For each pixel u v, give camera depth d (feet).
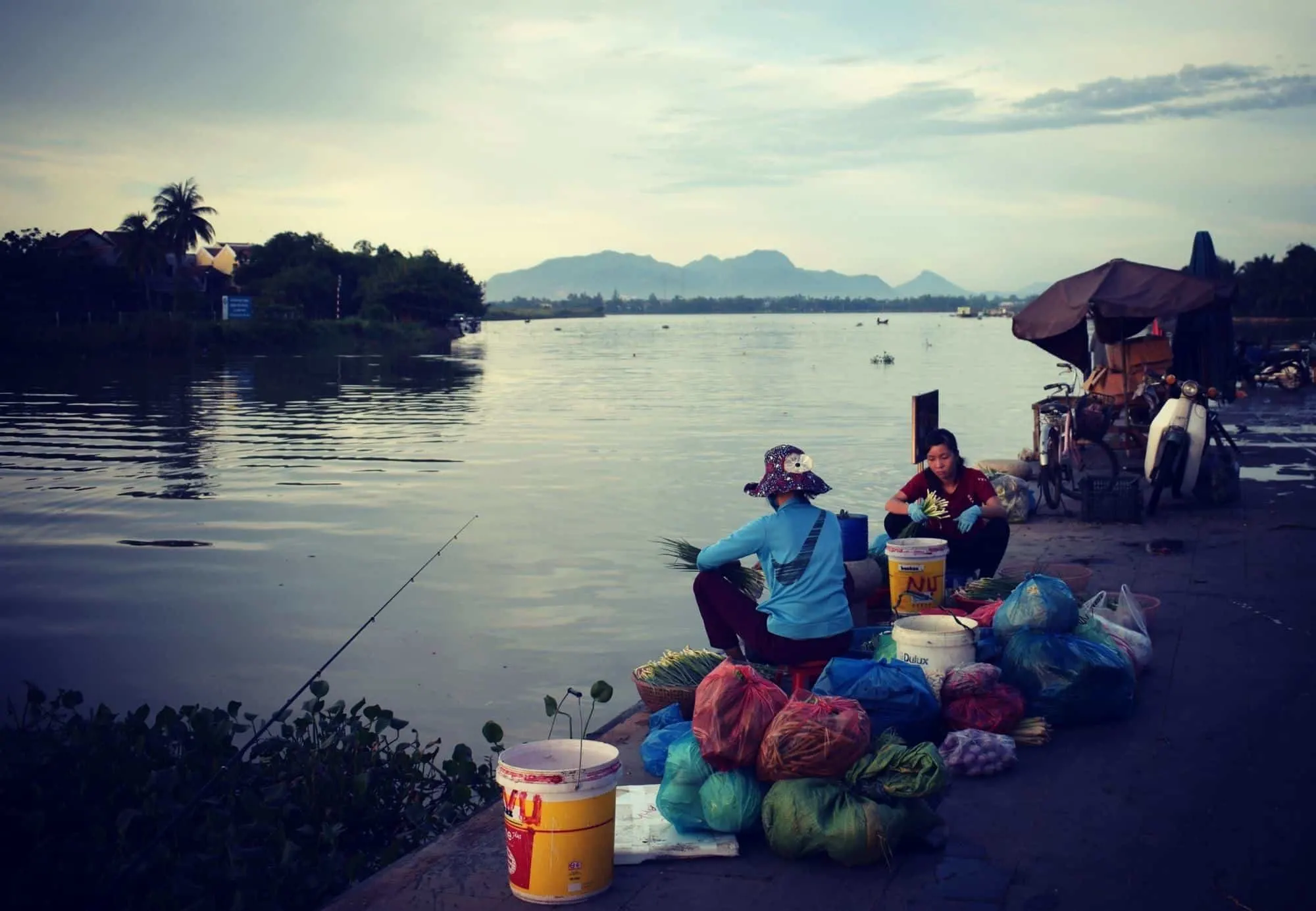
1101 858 13.94
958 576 25.18
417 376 184.34
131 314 289.74
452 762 20.58
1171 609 25.93
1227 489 40.65
